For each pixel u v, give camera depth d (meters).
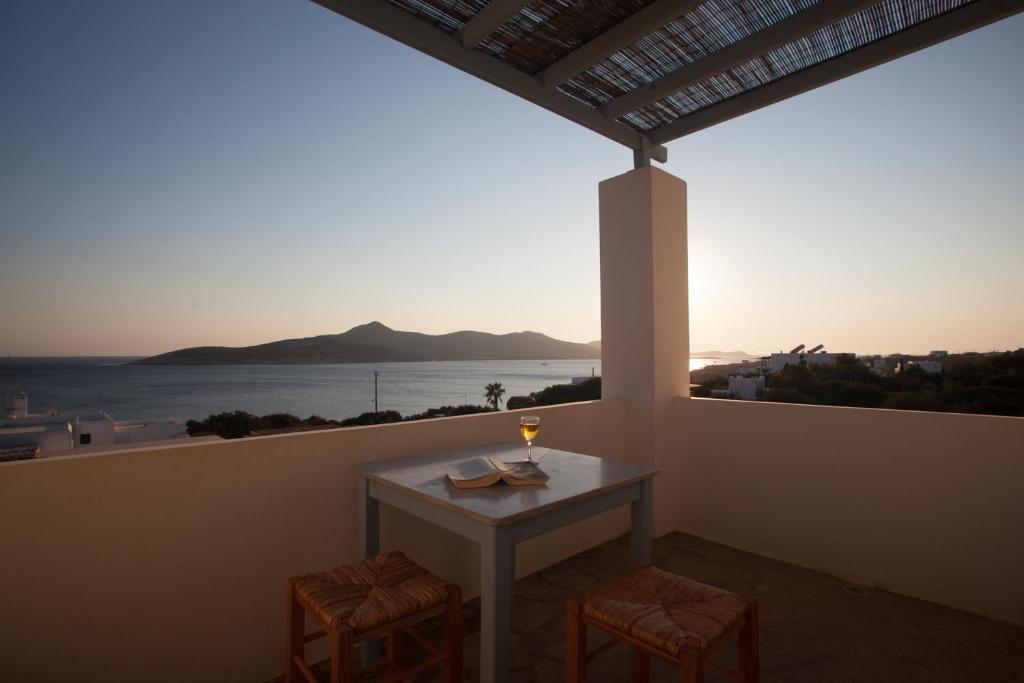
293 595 1.53
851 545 2.81
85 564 1.52
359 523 2.00
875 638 2.20
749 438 3.25
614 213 3.73
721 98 3.17
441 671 1.96
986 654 2.07
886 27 2.49
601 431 3.41
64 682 1.49
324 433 2.05
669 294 3.61
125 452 1.60
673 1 2.27
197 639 1.73
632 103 3.11
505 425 2.78
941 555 2.52
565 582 2.81
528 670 1.97
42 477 1.46
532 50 2.69
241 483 1.83
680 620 1.30
